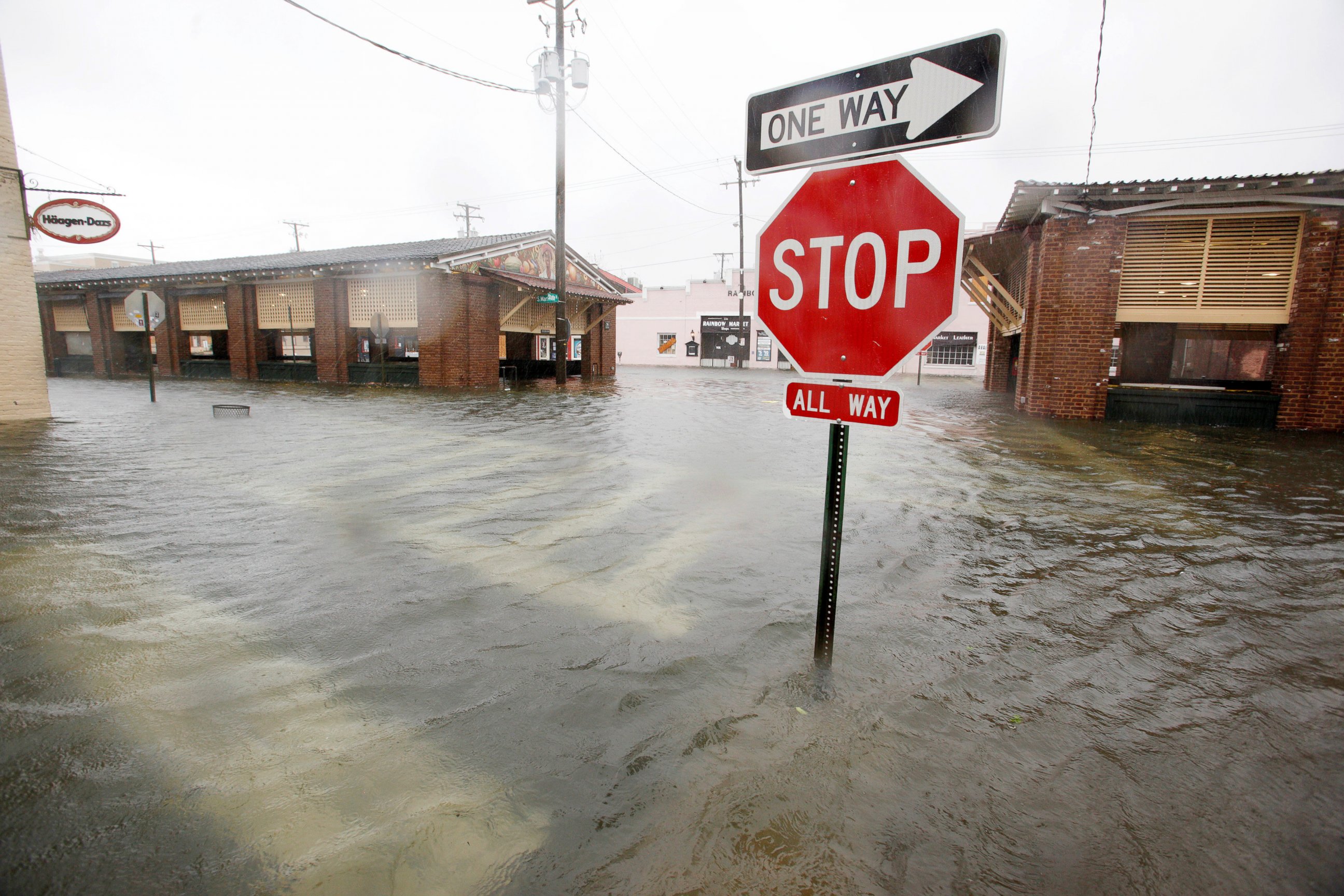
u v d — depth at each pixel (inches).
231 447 280.4
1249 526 171.6
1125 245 432.1
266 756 70.5
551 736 75.2
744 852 58.0
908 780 68.4
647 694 84.9
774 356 1462.8
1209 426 420.5
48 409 389.4
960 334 1279.5
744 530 163.9
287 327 824.3
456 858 56.7
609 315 1043.3
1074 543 155.2
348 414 421.1
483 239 848.9
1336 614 114.8
